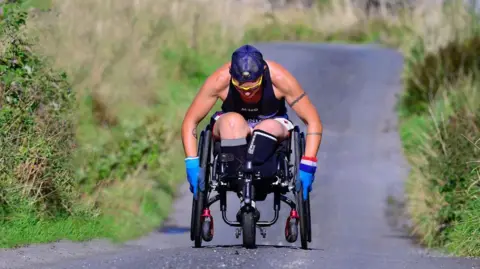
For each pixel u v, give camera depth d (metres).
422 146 24.28
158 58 34.34
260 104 13.69
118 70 30.03
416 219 20.67
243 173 13.34
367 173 25.16
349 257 12.54
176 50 36.09
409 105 31.50
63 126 19.14
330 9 57.50
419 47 37.94
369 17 56.50
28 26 23.75
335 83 35.59
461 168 19.38
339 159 26.47
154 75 31.70
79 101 24.84
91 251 14.86
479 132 20.03
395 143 28.02
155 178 23.92
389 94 33.81
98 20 31.89
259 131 13.27
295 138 13.70
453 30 37.66
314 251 13.23
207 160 13.57
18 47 18.86
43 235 15.95
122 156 23.61
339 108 32.19
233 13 44.22
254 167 13.27
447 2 39.94
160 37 36.03
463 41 34.09
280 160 13.70
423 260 12.69
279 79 13.60
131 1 35.09
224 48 39.31
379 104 32.62
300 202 13.59
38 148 17.58
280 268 10.92
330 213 21.97
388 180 24.55
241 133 13.38
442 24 38.78
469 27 37.44
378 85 35.25
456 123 21.05
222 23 41.81
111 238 17.81
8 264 12.57
